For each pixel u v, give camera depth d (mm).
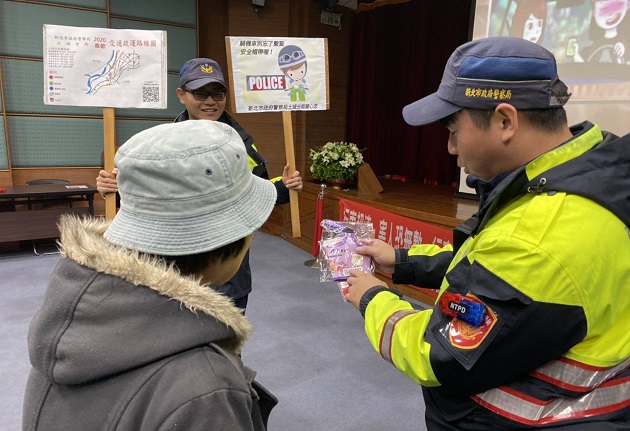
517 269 678
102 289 532
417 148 6145
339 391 2139
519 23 3457
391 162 6621
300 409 1999
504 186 742
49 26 1744
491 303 696
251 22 5777
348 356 2455
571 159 731
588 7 3053
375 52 6383
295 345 2561
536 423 732
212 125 626
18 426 1859
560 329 672
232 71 2182
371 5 6113
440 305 770
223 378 529
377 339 869
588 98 3123
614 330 732
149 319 524
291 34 5965
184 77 1853
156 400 495
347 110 6723
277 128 6047
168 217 563
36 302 3078
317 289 3414
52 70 1751
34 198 4500
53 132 4781
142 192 564
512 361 700
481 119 755
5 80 4488
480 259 729
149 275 534
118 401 513
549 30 3283
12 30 4453
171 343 519
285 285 3486
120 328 517
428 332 777
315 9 6000
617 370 741
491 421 772
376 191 4168
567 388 726
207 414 490
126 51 1811
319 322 2857
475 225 899
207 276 643
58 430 537
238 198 603
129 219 578
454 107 774
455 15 5500
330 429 1878
